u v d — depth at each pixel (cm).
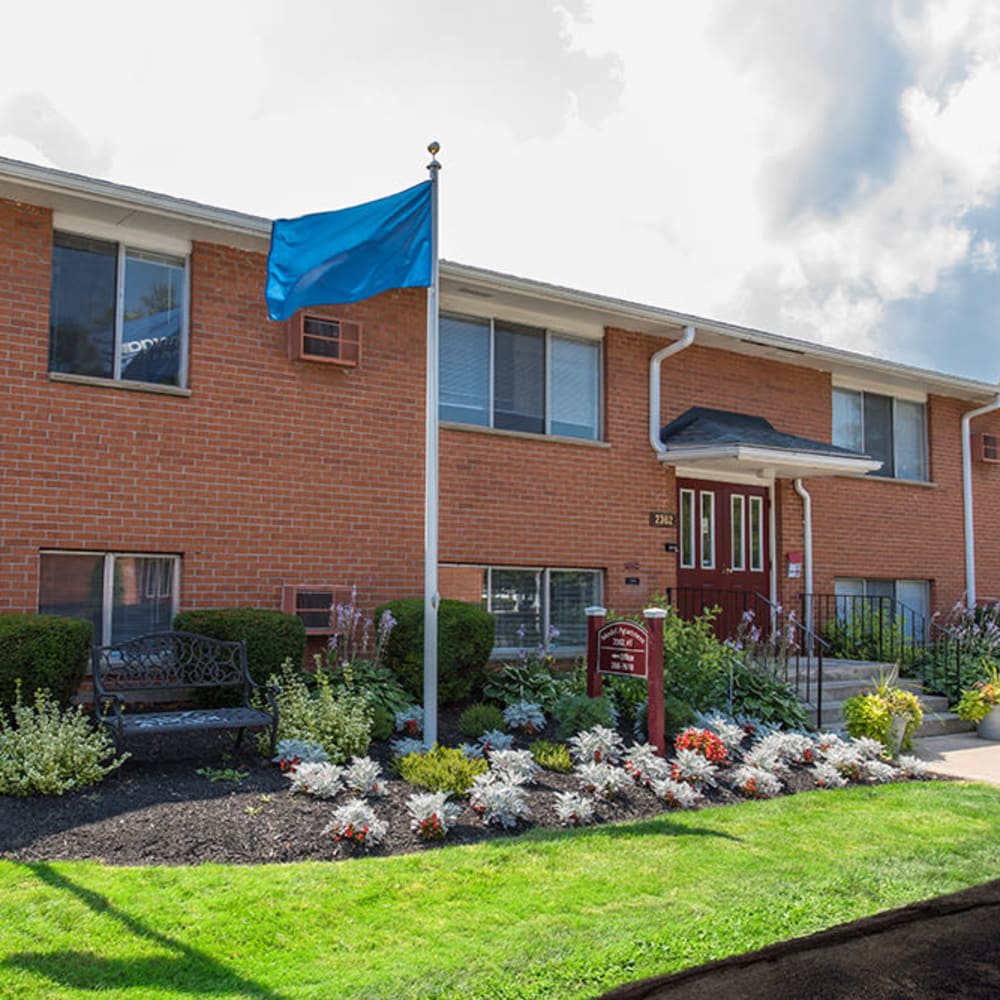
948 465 1587
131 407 880
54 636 714
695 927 471
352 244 820
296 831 568
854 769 827
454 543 1061
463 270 1015
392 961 422
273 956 422
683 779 739
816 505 1407
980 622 1489
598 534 1172
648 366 1241
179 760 695
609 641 860
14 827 545
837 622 1383
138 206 852
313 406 977
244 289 948
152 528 881
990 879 566
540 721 875
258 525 936
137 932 430
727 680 1002
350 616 916
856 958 441
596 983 412
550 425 1166
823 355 1358
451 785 655
